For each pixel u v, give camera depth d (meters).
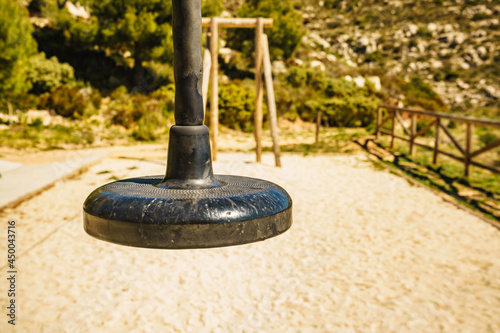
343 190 7.61
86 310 3.71
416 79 33.25
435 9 55.03
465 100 36.94
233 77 23.23
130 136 15.10
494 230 5.79
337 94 23.45
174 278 4.34
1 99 14.96
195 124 0.84
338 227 5.83
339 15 55.28
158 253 4.92
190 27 0.78
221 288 4.16
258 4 26.06
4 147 10.97
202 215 0.71
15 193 6.73
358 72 31.48
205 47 8.98
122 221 0.72
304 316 3.70
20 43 15.08
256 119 9.39
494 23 51.22
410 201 7.08
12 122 14.04
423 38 48.72
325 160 10.12
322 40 44.06
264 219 0.76
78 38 19.14
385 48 46.88
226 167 8.77
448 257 4.88
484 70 42.97
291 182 7.99
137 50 19.14
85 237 5.29
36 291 3.99
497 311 3.72
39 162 9.31
